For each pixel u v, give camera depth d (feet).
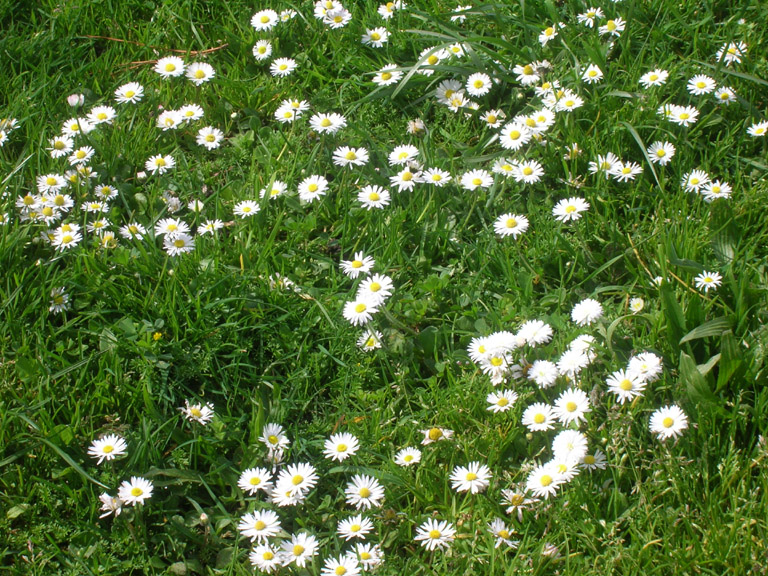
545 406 3.41
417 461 3.39
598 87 4.08
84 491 3.38
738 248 3.66
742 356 3.39
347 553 3.26
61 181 3.88
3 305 3.61
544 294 3.71
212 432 3.48
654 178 3.93
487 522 3.32
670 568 3.21
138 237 3.78
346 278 3.75
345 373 3.56
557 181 3.94
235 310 3.64
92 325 3.60
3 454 3.39
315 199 3.89
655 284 3.62
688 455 3.36
